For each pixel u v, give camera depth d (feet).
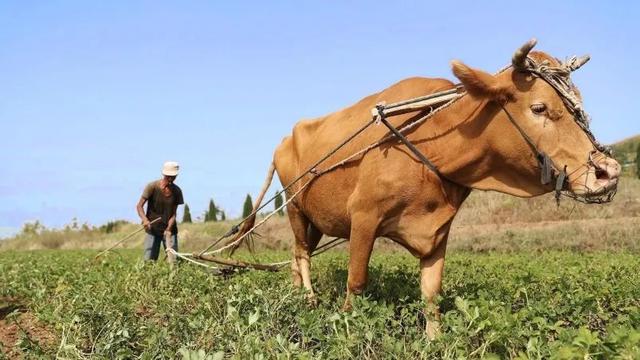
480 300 18.30
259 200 33.81
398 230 21.88
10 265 44.57
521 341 16.46
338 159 24.02
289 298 21.95
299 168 28.17
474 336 17.60
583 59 19.56
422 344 17.34
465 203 105.40
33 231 155.33
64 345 18.86
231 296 22.13
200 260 35.55
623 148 294.25
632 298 23.77
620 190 103.40
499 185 20.72
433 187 21.17
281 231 98.43
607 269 32.63
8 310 28.45
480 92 19.67
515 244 75.20
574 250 71.10
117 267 35.37
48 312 24.25
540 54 19.84
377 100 24.06
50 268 37.22
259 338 17.22
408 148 21.24
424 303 19.83
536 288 25.86
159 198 41.32
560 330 15.83
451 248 77.56
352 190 23.26
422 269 22.35
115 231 163.02
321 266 37.50
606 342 13.43
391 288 26.78
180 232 120.47
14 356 21.71
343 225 24.68
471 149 20.51
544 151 19.13
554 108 19.01
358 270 22.31
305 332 17.93
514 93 19.49
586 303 20.88
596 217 91.81
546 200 99.50
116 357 18.38
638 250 68.28
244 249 87.35
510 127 19.70
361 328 17.39
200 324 19.53
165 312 24.32
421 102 21.43
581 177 18.57
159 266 34.24
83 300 24.67
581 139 18.78
